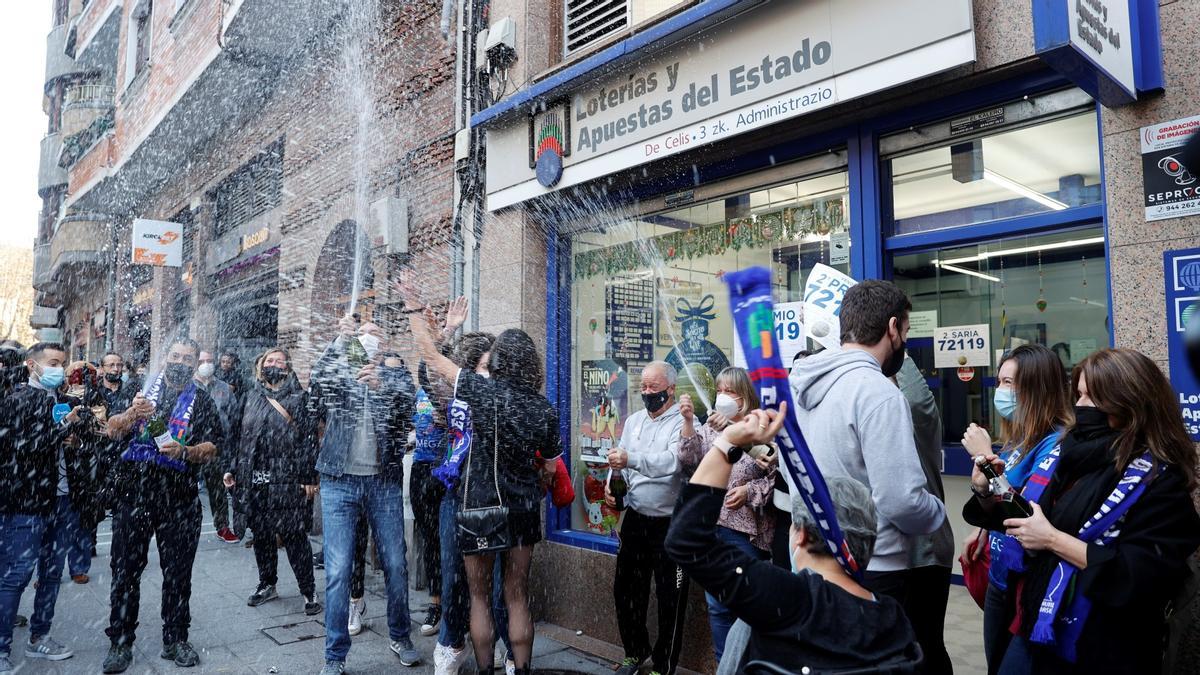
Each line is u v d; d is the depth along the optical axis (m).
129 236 16.86
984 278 3.45
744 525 3.17
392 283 6.96
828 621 1.50
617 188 4.95
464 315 3.84
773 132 3.93
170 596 4.08
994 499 2.28
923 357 3.65
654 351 4.82
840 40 3.50
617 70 4.56
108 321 17.27
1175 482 1.93
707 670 3.88
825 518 1.50
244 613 4.99
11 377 3.95
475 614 3.40
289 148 9.56
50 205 22.33
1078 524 2.00
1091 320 3.10
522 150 5.29
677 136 4.24
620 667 3.82
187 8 10.56
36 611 4.21
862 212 3.75
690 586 3.96
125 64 14.48
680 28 4.06
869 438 2.14
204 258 12.51
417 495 4.54
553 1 5.61
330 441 3.92
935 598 2.35
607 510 4.95
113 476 4.04
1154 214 2.72
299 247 9.17
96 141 16.27
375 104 7.55
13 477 3.90
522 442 3.39
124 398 4.70
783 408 1.46
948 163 3.54
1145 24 2.76
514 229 5.38
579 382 5.30
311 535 7.50
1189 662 2.37
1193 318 2.61
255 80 10.05
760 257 4.29
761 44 3.82
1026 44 3.01
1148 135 2.74
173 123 11.68
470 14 5.87
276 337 10.80
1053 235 3.22
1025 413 2.53
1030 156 3.26
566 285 5.38
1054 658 2.02
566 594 4.77
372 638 4.51
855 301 2.37
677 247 4.74
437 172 6.46
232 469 6.82
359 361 4.08
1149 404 2.00
